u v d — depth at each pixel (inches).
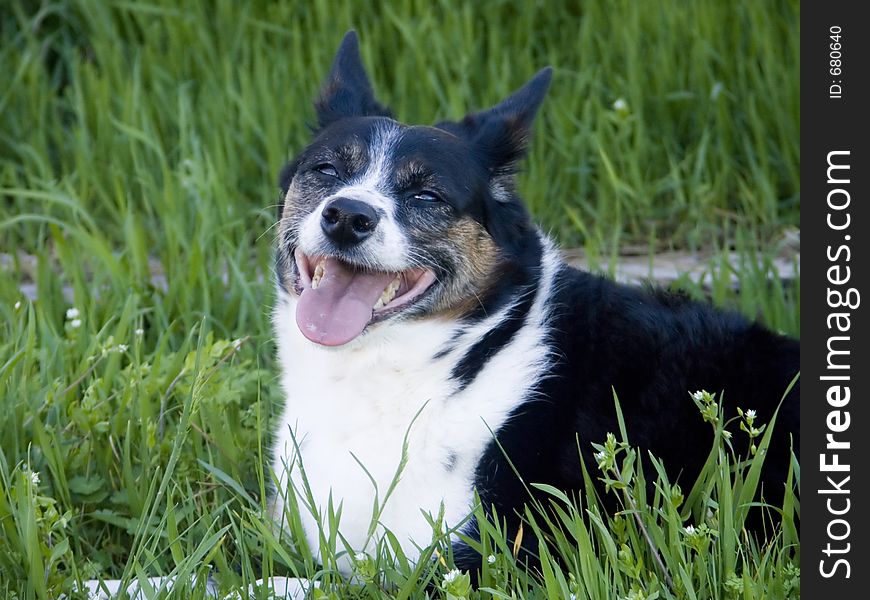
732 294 280.7
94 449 207.8
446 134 200.5
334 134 202.1
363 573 164.7
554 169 337.7
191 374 216.8
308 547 177.0
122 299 262.5
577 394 192.4
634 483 180.1
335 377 193.5
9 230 324.8
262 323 255.8
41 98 360.2
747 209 321.4
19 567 174.6
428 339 191.5
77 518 197.3
